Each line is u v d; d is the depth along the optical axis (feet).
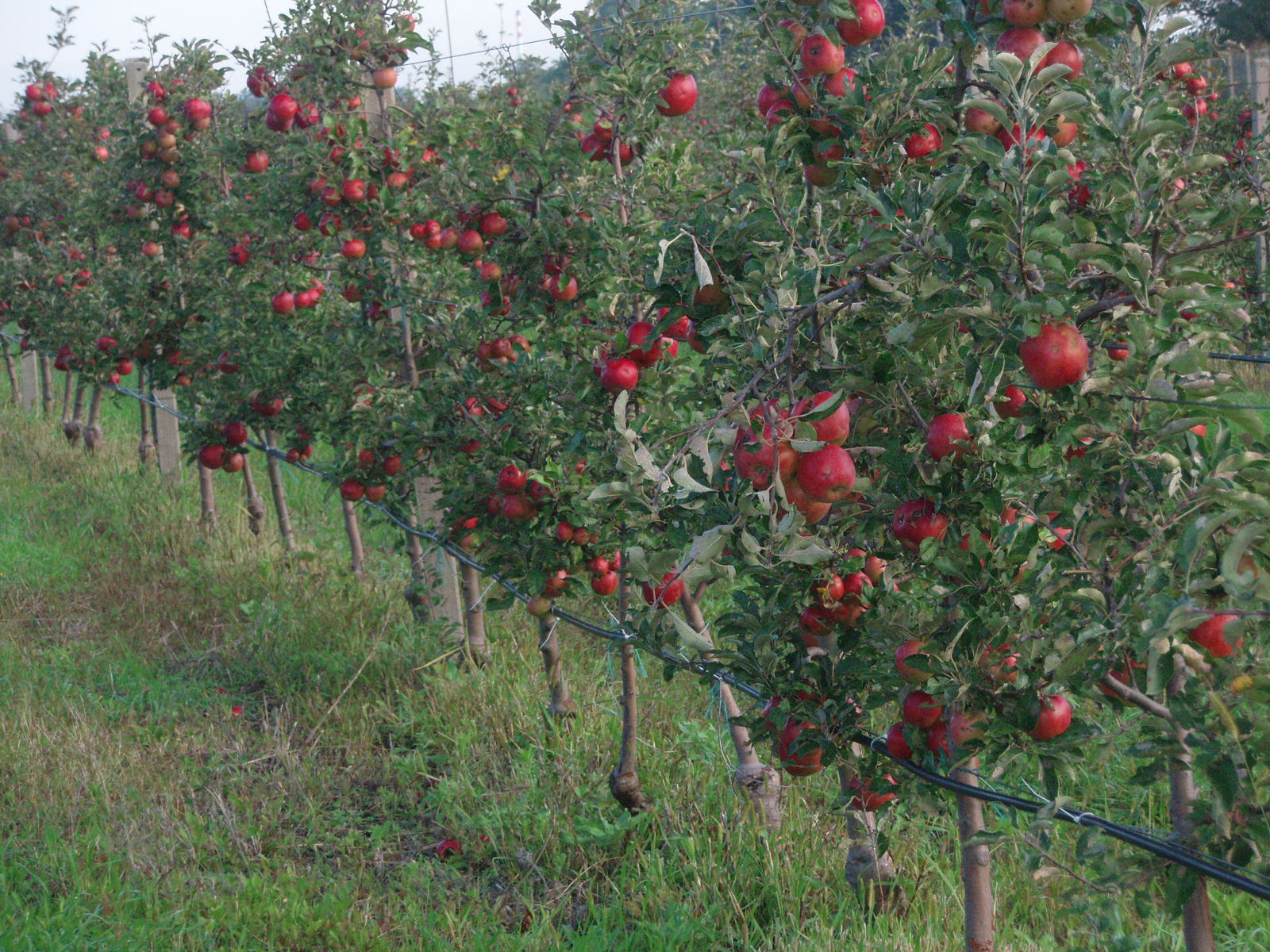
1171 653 6.61
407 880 14.56
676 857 14.33
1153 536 6.93
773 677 9.83
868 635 8.98
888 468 8.46
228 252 23.94
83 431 38.70
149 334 27.99
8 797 15.92
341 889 14.24
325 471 21.80
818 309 7.82
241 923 13.44
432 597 21.35
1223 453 6.77
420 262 21.20
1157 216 7.28
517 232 16.05
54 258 34.83
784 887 13.50
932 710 8.66
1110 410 7.25
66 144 39.17
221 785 16.89
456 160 16.61
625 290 14.20
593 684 19.36
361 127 19.10
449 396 17.51
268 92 21.34
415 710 19.42
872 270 7.36
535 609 16.20
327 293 24.39
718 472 8.58
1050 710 7.86
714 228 9.16
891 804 11.74
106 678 20.75
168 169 27.27
